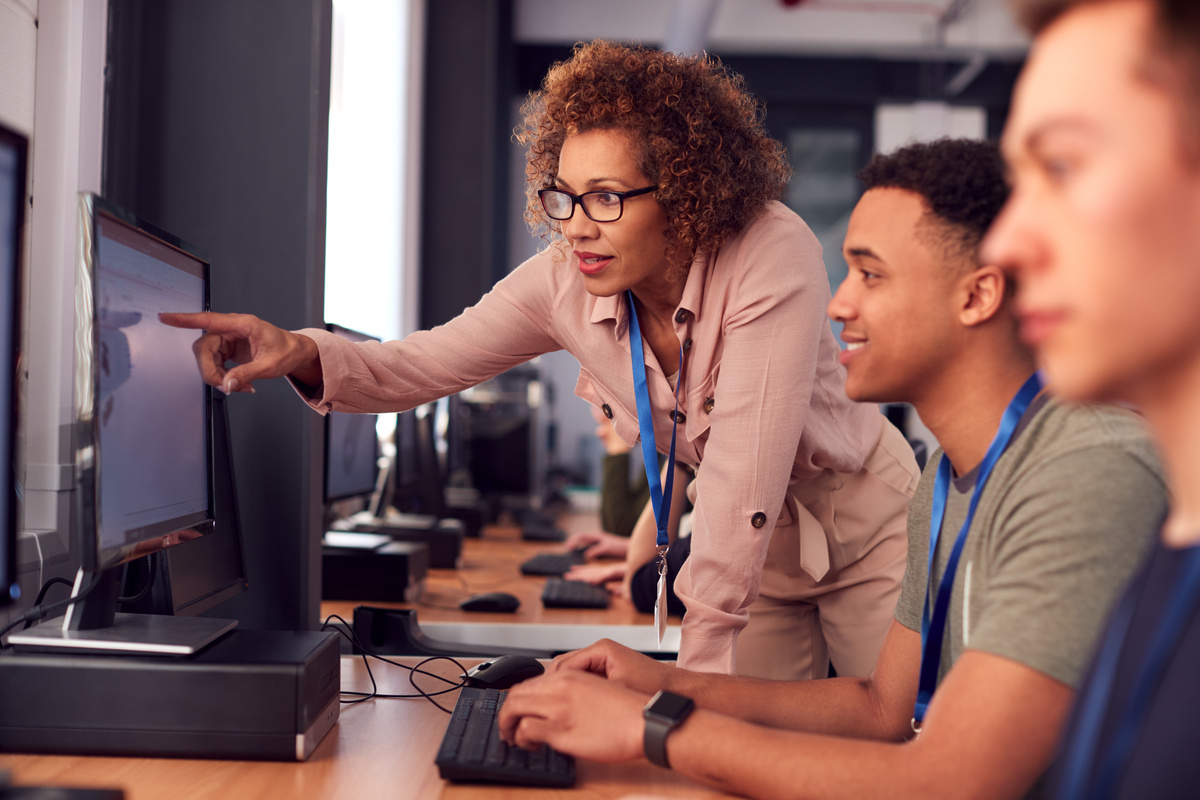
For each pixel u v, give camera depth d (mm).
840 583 1677
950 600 945
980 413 918
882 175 938
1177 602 491
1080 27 476
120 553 1005
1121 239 452
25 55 1489
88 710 1015
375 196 4418
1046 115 475
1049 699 753
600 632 2076
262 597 1650
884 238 904
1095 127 459
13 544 880
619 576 2592
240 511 1650
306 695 1039
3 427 863
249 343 1326
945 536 990
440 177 5449
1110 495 775
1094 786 505
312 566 1675
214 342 1293
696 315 1373
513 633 2053
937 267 884
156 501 1123
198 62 1686
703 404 1417
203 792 929
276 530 1651
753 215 1366
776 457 1259
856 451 1589
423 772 1010
